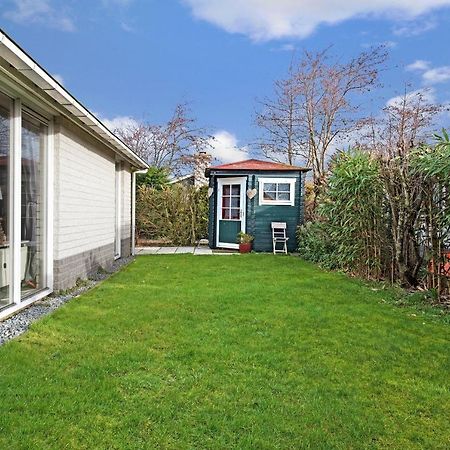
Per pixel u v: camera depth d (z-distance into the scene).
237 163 12.91
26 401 2.37
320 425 2.21
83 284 6.21
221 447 2.01
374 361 3.12
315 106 15.88
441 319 4.34
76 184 6.09
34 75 3.80
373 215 6.78
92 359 3.02
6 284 4.25
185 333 3.69
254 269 7.96
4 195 4.16
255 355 3.18
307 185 14.07
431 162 5.15
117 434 2.09
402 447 2.04
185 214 13.71
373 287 6.13
